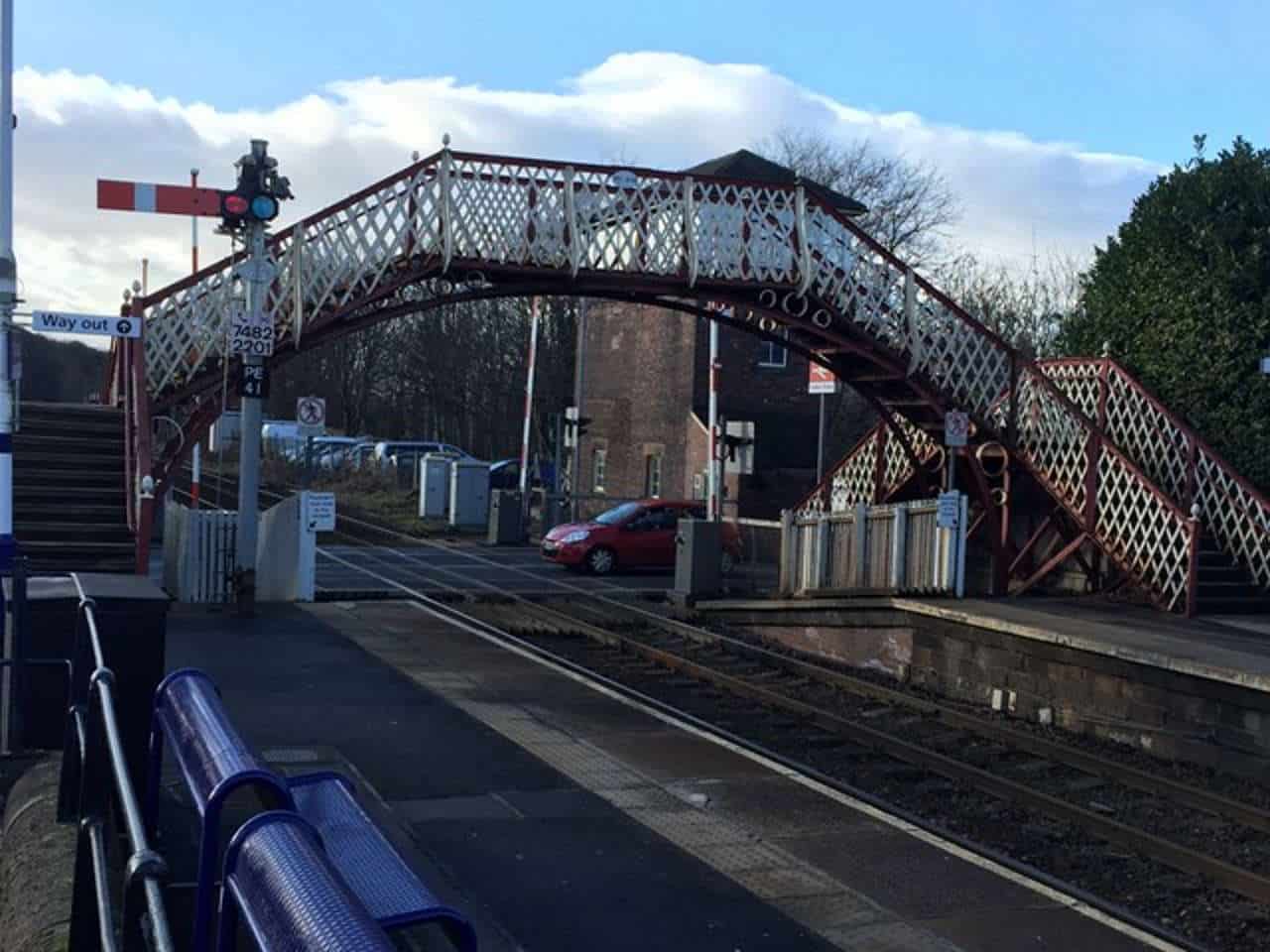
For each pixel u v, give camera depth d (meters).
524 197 16.45
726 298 17.28
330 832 4.31
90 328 12.73
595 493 42.09
